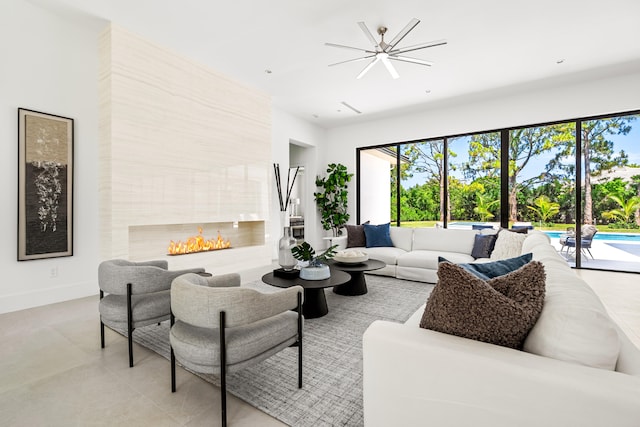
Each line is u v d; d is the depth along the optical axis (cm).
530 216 530
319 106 595
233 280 205
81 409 157
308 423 147
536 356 96
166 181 370
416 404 106
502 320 106
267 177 519
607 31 343
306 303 288
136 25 331
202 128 413
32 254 310
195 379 186
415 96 540
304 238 743
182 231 431
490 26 334
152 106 356
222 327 142
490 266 156
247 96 482
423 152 635
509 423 90
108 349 224
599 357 91
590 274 452
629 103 448
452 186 602
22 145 304
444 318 113
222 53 392
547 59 407
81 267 348
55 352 219
